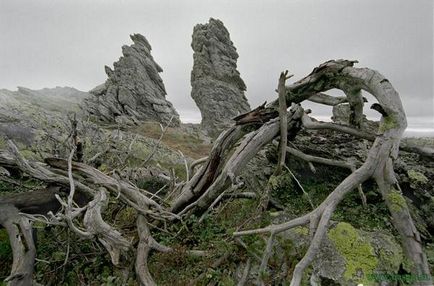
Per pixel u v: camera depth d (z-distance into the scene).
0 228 6.00
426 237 5.50
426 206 5.85
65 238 6.15
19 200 5.86
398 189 5.06
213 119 59.25
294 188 6.80
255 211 6.10
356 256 4.60
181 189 7.80
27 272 4.43
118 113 45.00
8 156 6.76
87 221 4.86
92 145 11.55
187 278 4.89
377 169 4.74
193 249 5.80
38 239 6.11
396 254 4.64
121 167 8.96
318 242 3.94
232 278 4.84
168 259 5.28
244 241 5.30
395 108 4.87
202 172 6.68
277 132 6.46
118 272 5.21
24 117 15.39
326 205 4.36
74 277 5.30
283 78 5.42
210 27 66.31
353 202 6.02
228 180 6.10
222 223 6.40
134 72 51.78
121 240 4.73
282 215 5.93
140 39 59.31
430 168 6.41
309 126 6.36
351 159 6.57
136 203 6.08
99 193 5.57
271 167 7.52
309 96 6.59
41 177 6.10
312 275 4.47
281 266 4.78
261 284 4.38
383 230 5.27
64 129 15.79
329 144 7.21
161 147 19.83
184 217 6.48
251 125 6.84
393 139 4.76
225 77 63.47
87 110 43.09
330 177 6.73
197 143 35.38
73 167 6.41
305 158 6.31
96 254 5.57
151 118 48.84
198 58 64.25
